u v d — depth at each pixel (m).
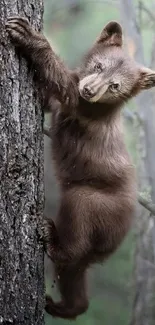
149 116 16.64
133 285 17.42
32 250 10.08
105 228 11.65
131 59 12.46
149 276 17.03
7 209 9.77
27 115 9.98
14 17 9.83
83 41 21.97
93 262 11.92
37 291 10.18
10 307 9.85
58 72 10.84
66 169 12.02
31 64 10.12
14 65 9.88
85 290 12.37
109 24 12.47
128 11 16.69
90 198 11.70
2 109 9.73
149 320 16.98
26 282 10.01
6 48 9.80
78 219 11.46
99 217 11.62
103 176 11.98
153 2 19.67
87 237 11.50
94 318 19.81
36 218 10.11
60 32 22.03
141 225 16.83
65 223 11.38
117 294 20.44
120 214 11.81
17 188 9.84
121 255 20.50
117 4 17.56
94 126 11.87
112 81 11.84
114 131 12.12
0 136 9.70
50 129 12.16
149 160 16.55
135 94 12.26
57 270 12.00
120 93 11.95
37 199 10.11
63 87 11.02
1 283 9.78
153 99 16.66
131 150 19.08
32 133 10.01
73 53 21.83
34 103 10.09
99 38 12.52
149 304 17.06
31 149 9.98
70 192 11.81
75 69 12.19
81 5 21.55
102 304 20.22
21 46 9.93
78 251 11.33
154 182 16.34
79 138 11.93
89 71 11.99
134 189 12.28
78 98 11.50
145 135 16.64
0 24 9.77
